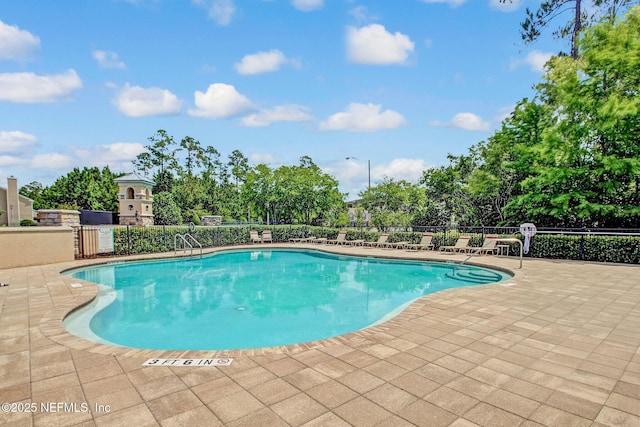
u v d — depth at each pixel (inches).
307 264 551.8
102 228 537.0
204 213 1363.2
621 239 448.5
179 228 652.7
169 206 1085.1
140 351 161.2
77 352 159.9
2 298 272.7
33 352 160.4
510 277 380.2
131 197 961.5
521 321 203.8
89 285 322.0
